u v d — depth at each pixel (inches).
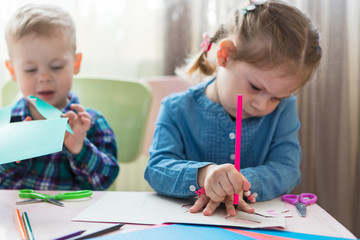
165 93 60.9
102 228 18.5
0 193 26.4
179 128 34.1
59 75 39.2
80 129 34.5
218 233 18.2
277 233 18.5
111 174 39.1
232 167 23.2
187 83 58.8
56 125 21.3
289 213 22.5
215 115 34.3
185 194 25.2
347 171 67.4
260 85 29.2
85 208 22.7
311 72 31.3
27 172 39.6
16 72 39.6
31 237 17.3
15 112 40.8
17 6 70.7
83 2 74.8
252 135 34.0
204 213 21.5
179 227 19.1
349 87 67.5
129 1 75.4
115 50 75.9
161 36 74.9
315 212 22.6
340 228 19.5
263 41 29.4
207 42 36.1
